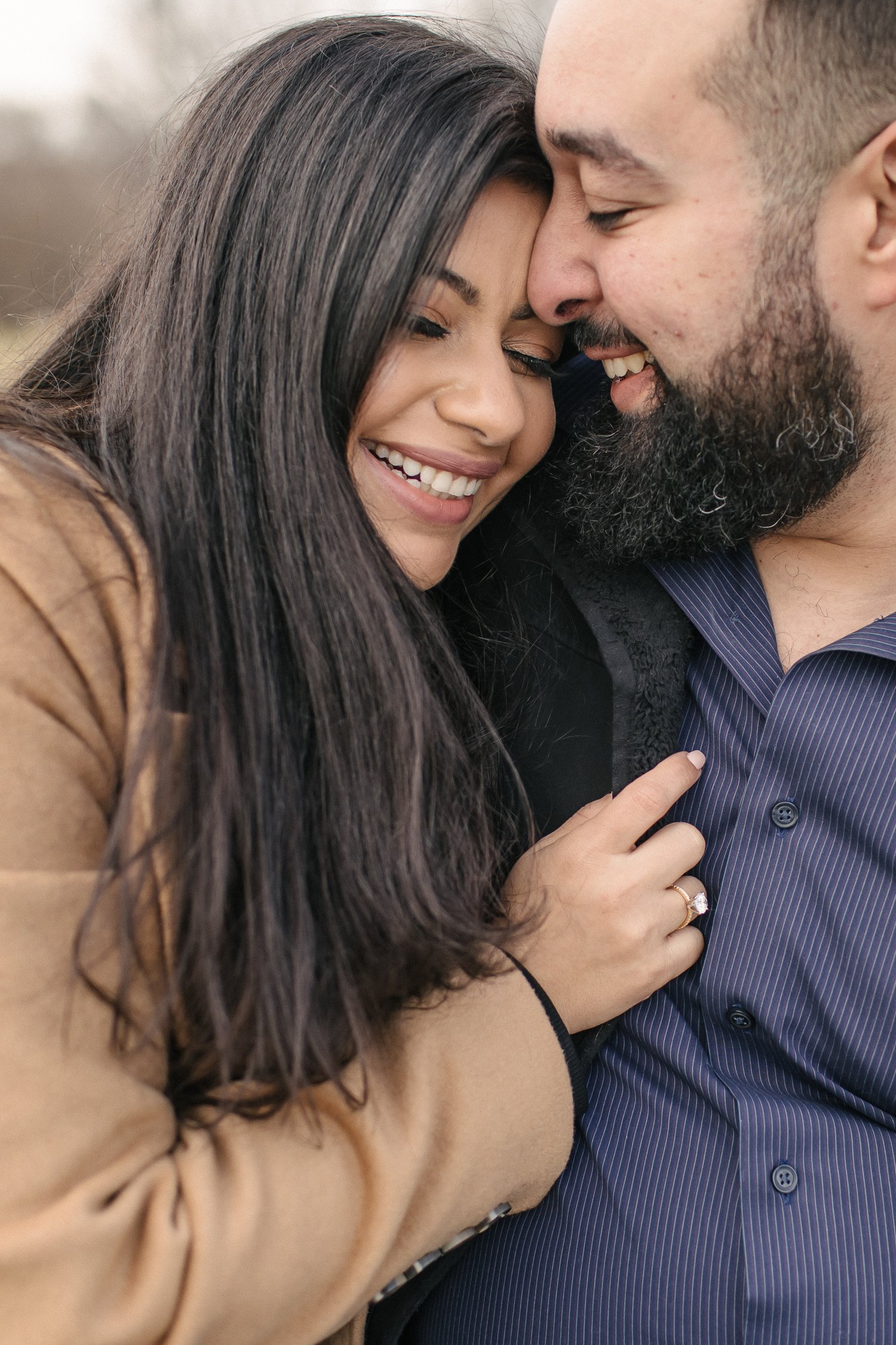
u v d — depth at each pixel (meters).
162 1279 0.76
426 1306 1.17
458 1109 0.97
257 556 1.02
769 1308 0.98
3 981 0.75
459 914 1.01
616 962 1.06
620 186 1.03
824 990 1.07
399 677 1.03
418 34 1.15
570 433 1.32
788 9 0.95
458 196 1.02
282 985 0.90
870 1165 1.03
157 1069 0.88
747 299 1.05
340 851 0.98
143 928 0.88
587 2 1.02
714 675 1.19
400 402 1.08
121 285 1.25
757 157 1.00
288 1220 0.84
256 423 1.05
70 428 1.09
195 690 0.92
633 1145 1.10
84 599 0.88
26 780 0.79
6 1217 0.73
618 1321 1.05
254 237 1.06
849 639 1.07
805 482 1.10
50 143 6.05
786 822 1.09
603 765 1.24
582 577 1.24
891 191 1.00
